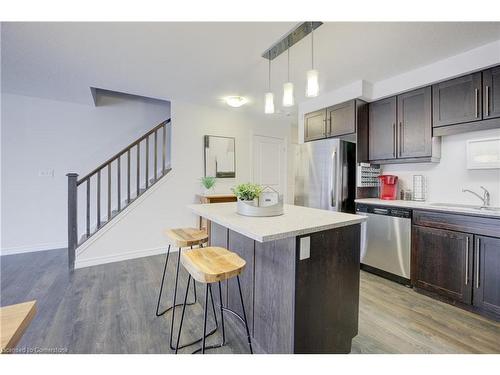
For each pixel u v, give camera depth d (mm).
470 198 2582
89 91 3363
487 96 2219
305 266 1344
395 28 1929
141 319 1952
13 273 2852
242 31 1972
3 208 3477
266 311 1531
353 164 3178
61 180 3803
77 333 1756
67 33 1990
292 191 5320
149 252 3586
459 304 2178
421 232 2443
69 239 2990
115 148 4117
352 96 3080
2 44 2154
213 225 2283
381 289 2516
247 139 4613
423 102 2678
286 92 2004
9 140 3488
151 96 3635
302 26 1899
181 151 3885
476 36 2051
